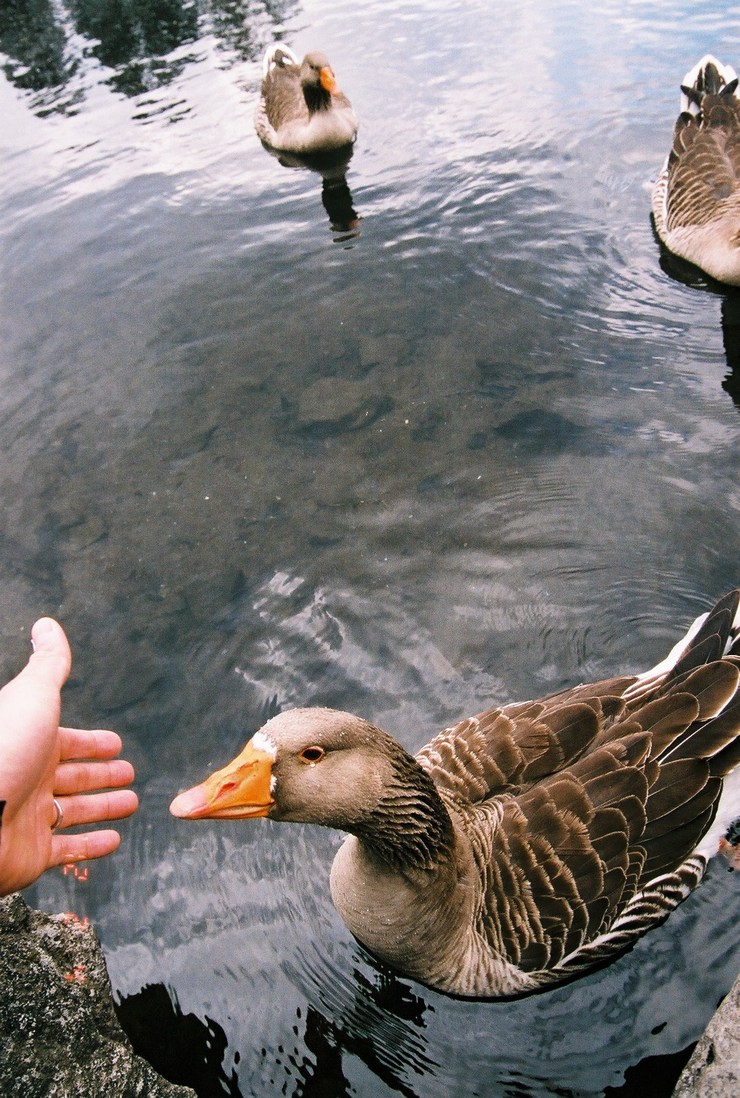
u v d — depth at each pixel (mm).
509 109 1832
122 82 2107
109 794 654
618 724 750
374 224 1571
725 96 1665
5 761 507
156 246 1576
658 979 716
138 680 941
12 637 986
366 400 1222
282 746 625
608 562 1019
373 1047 688
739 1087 507
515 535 1048
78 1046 601
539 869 690
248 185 1738
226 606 1002
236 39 2246
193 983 723
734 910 747
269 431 1191
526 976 698
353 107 1930
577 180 1630
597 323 1325
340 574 1025
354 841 731
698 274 1431
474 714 903
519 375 1239
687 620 964
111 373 1312
